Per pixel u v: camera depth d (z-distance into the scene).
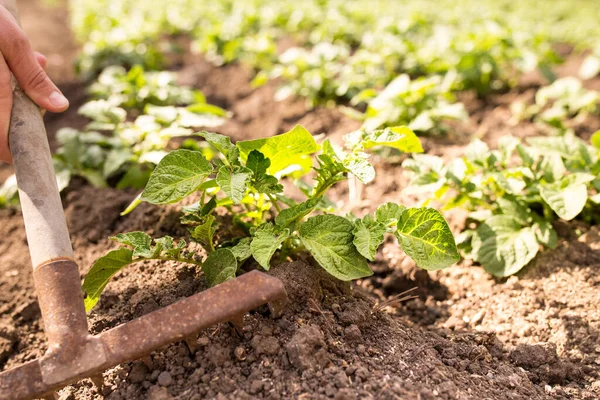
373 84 1.70
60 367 0.67
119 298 0.87
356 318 0.80
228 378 0.72
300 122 1.57
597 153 1.05
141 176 1.16
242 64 2.11
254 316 0.78
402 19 2.31
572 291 0.91
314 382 0.71
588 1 3.47
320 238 0.79
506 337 0.87
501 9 2.99
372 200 1.17
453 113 1.34
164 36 2.58
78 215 1.09
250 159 0.79
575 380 0.81
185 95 1.51
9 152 0.86
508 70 1.93
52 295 0.69
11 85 0.83
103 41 2.03
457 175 0.99
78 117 1.67
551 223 1.01
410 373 0.75
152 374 0.74
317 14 2.40
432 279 0.99
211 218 0.80
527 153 1.01
